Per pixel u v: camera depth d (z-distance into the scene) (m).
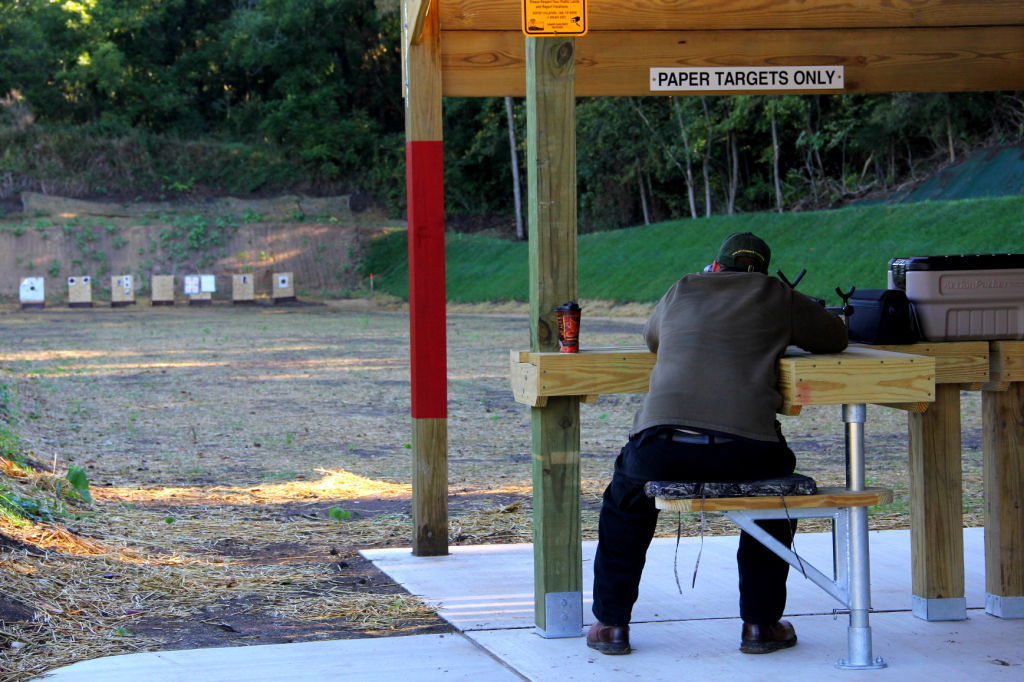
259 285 45.62
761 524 4.15
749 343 3.87
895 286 4.75
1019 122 35.56
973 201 27.61
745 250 4.18
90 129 55.56
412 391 6.15
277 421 12.09
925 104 35.50
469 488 8.26
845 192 40.53
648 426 3.81
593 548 6.08
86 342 24.34
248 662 4.11
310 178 56.31
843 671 3.93
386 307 40.34
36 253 44.97
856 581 3.95
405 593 5.26
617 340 21.52
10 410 11.77
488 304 36.12
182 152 55.75
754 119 42.47
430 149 6.27
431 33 6.24
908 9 6.52
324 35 61.19
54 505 6.71
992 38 6.66
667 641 4.34
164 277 42.66
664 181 48.16
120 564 5.61
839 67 6.59
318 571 5.71
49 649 4.24
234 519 7.06
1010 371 4.46
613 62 6.47
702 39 6.49
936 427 4.61
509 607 4.94
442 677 3.92
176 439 10.77
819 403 3.79
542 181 4.33
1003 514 4.64
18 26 57.28
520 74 6.41
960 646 4.24
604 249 36.06
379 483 8.48
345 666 4.05
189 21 65.31
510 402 13.66
